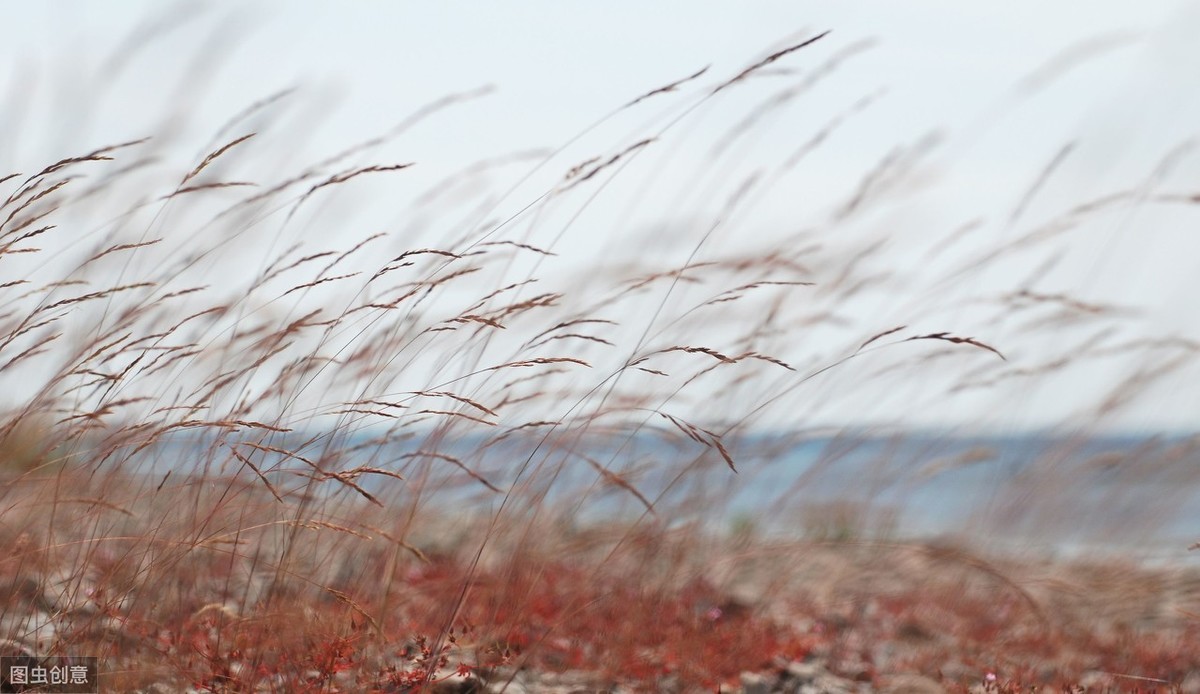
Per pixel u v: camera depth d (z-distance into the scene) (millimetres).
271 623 1840
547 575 2062
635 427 2008
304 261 1881
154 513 1901
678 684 1961
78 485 1863
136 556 1849
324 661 1831
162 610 1890
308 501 1859
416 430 1889
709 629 2064
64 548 1883
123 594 1831
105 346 1812
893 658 2092
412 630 1945
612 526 2133
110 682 1796
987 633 2158
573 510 2047
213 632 1878
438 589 1977
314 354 1883
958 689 1991
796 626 2160
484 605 2000
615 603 2055
